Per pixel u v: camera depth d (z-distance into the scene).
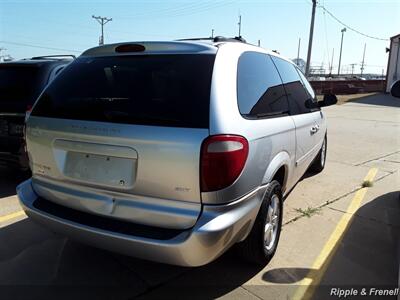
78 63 3.17
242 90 2.88
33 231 3.97
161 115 2.54
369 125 13.60
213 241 2.42
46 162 3.01
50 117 2.96
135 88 2.75
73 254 3.51
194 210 2.48
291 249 3.68
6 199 4.93
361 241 3.87
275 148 3.19
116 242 2.58
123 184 2.62
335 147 9.20
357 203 5.01
